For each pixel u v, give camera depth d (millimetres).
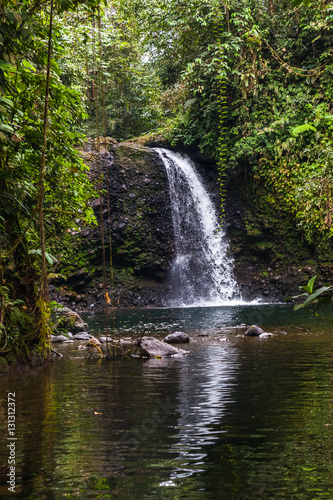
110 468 2029
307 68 15562
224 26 15578
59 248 15070
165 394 3459
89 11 4207
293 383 3684
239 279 16609
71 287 15539
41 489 1826
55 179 5082
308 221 14602
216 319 9984
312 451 2162
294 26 15617
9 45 3730
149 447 2293
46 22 4535
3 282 4516
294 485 1800
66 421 2793
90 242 15812
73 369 4746
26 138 4793
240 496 1718
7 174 4660
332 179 10836
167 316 11250
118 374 4383
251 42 15242
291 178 15320
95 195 5188
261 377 3967
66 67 13508
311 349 5488
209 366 4629
